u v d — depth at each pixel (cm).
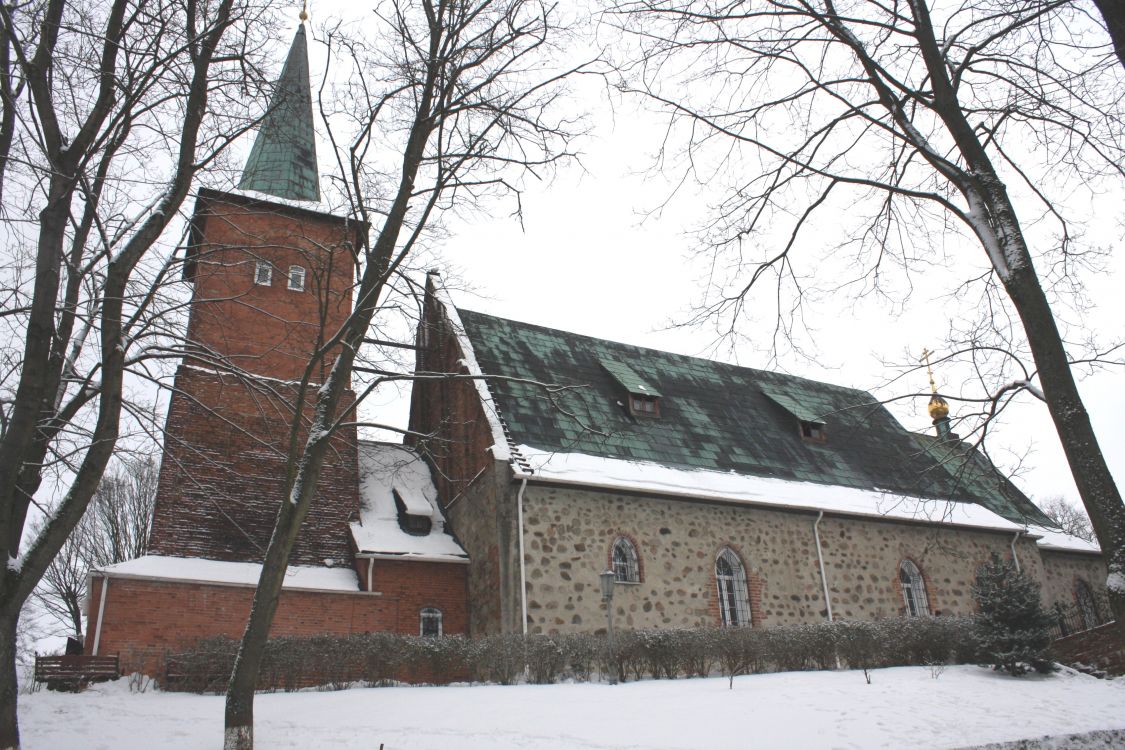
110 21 987
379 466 2134
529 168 1149
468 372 1934
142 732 1011
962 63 744
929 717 1072
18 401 774
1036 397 727
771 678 1356
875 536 2111
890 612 2025
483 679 1395
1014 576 1540
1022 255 671
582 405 2023
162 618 1559
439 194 1070
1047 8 691
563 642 1416
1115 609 571
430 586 1816
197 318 1570
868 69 793
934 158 741
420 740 912
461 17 1127
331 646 1375
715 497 1877
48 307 816
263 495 1842
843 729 995
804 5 805
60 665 1402
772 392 2522
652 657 1422
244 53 1065
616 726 974
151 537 1675
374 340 1138
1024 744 954
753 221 912
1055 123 771
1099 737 1005
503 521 1680
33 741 966
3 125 911
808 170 860
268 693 1285
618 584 1714
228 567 1686
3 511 740
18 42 874
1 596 742
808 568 1966
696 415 2217
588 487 1747
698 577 1816
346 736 941
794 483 2108
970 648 1628
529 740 905
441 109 1087
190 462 1780
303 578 1734
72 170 915
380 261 1052
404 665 1394
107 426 844
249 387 1168
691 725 985
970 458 936
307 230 2145
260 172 2261
